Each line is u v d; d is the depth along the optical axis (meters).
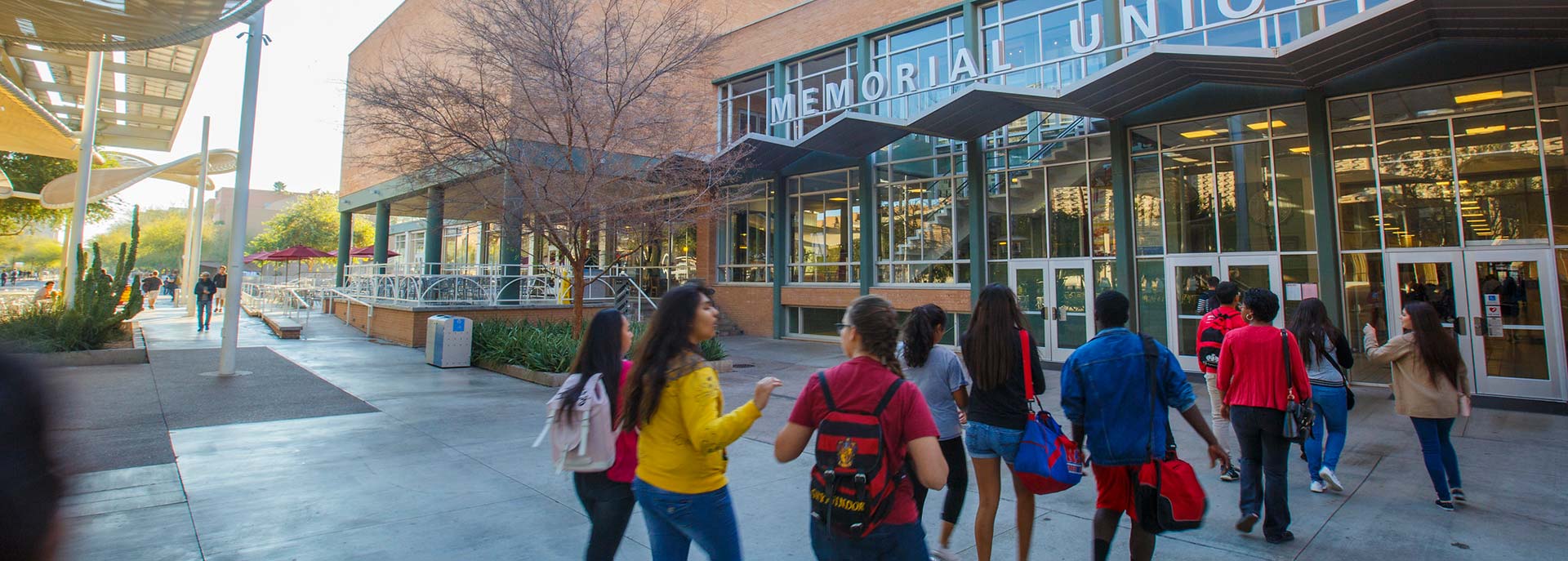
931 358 4.21
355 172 24.61
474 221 15.48
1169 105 12.57
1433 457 5.05
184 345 14.47
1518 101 9.72
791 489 5.52
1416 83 10.36
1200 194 12.45
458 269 20.31
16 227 33.09
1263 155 11.85
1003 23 14.65
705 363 2.86
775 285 19.02
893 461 2.60
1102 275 13.43
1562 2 8.04
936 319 4.23
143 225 81.62
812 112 15.30
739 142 13.72
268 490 5.20
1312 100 11.14
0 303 17.34
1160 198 12.85
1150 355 3.54
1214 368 6.22
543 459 6.25
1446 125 10.25
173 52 18.59
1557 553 4.19
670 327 2.85
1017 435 3.68
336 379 10.70
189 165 28.08
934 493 5.52
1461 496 5.11
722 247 21.16
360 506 4.89
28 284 64.69
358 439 6.89
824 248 18.38
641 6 13.15
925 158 15.99
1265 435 4.40
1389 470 6.08
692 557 4.02
